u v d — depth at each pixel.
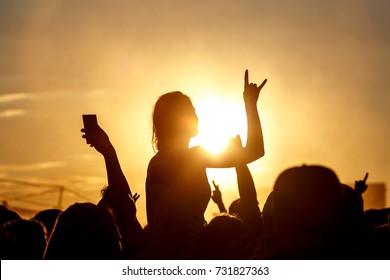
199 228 12.32
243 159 12.05
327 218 9.73
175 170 12.53
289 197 9.78
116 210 13.56
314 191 9.71
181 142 12.87
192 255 11.64
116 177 13.92
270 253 9.99
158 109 12.93
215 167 12.28
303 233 9.82
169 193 11.79
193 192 12.32
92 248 10.95
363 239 10.91
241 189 13.62
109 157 14.05
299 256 9.84
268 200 12.80
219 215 11.89
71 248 10.93
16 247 11.83
